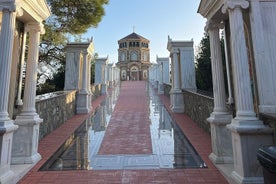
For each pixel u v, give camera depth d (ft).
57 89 52.70
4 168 12.35
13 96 16.57
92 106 47.06
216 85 16.83
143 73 172.24
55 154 18.37
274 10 13.41
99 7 40.60
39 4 16.46
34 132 16.44
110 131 26.81
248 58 13.98
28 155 15.81
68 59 41.11
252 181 11.60
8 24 13.01
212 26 17.01
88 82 43.14
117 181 13.32
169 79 67.87
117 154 18.45
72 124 30.76
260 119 12.75
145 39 180.14
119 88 86.84
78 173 14.53
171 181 13.24
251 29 13.41
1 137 12.14
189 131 25.86
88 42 42.14
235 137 12.75
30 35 17.33
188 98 35.91
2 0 12.99
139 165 15.96
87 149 19.79
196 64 43.70
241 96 12.71
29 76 16.87
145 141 22.38
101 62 71.00
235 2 13.08
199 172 14.56
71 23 41.19
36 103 21.35
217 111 16.46
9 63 12.95
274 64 12.96
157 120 33.27
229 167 14.66
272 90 12.76
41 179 13.65
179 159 17.08
